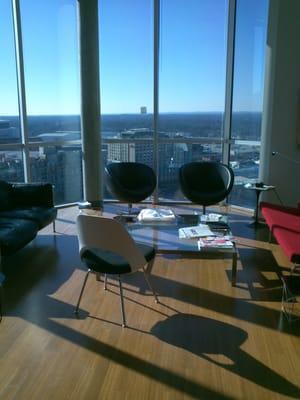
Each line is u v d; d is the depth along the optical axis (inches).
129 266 104.2
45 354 91.7
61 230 190.5
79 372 85.4
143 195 197.6
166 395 78.5
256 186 195.0
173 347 95.0
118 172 207.5
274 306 116.0
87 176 230.8
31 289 126.8
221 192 192.9
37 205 181.2
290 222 147.3
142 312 112.0
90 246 105.5
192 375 84.7
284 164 203.3
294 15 187.3
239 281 133.4
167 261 151.6
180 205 241.8
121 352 92.7
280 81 194.9
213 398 77.8
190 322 106.5
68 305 115.9
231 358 90.7
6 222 149.9
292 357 91.2
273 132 200.7
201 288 128.0
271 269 143.9
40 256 156.5
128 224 147.4
